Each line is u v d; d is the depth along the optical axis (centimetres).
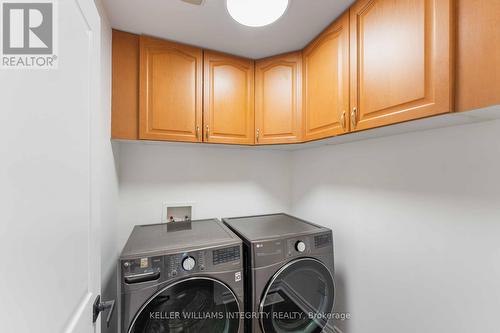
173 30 127
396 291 119
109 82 120
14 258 38
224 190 193
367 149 138
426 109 74
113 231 134
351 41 106
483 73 60
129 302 94
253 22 120
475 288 87
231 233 137
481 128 85
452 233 95
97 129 82
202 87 145
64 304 54
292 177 218
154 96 133
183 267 104
